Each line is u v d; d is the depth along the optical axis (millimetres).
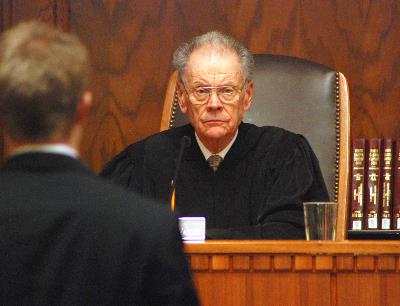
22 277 3205
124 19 10336
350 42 10258
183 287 3281
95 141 10320
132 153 8609
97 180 3398
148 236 3260
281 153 8383
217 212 8273
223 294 5551
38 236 3227
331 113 8781
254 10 10297
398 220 9188
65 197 3297
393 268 5559
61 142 3426
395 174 9203
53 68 3322
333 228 6344
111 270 3219
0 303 3199
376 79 10250
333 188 8578
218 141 8250
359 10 10250
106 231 3242
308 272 5551
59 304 3188
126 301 3225
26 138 3393
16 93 3314
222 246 5531
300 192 8109
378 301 5562
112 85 10328
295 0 10281
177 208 8297
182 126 8625
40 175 3361
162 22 10336
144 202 3352
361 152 9250
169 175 8422
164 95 10320
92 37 10336
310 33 10289
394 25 10250
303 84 8875
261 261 5539
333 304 5559
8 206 3279
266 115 8828
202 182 8336
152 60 10336
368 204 9219
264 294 5547
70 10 10320
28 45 3348
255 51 10289
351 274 5559
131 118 10320
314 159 8414
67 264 3213
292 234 7734
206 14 10320
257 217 8180
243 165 8359
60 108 3355
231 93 7898
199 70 7875
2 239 3229
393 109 10242
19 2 10164
